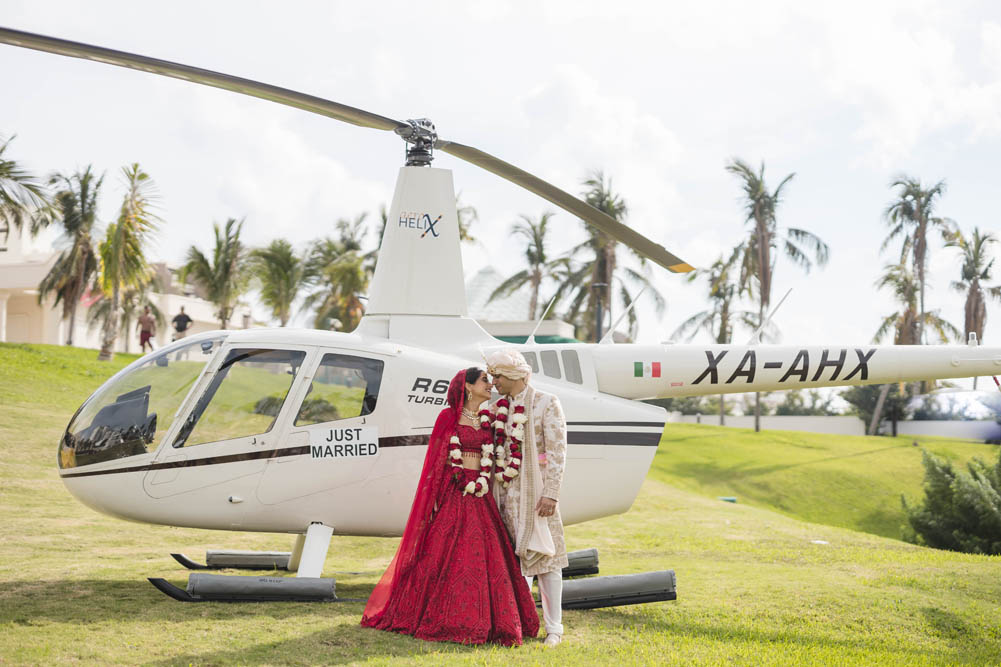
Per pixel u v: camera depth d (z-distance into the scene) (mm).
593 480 6887
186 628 4977
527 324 31312
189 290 51000
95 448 6090
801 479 32188
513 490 5082
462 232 36781
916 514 20438
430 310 6996
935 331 39031
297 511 6172
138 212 29172
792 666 4828
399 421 6293
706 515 13477
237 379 6219
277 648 4652
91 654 4359
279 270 33781
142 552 8172
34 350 26828
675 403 54750
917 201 39281
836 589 7035
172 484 6035
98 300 39438
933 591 7152
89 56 5562
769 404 53000
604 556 9172
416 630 4969
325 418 6199
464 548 4988
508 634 4871
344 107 6477
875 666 4977
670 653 4938
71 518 9992
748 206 39750
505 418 5074
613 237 7566
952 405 42562
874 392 45156
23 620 5020
